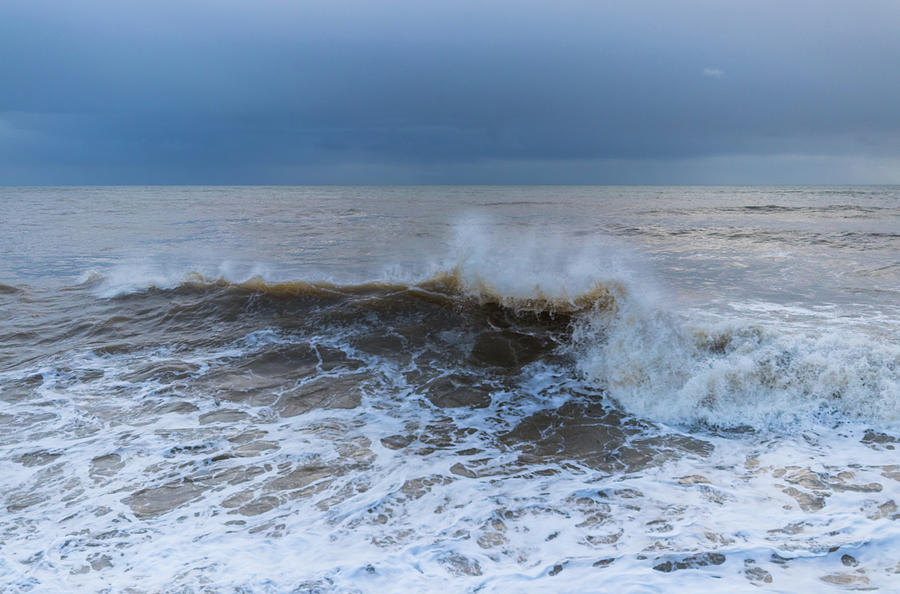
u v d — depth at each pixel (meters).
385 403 4.74
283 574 2.52
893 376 4.64
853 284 8.59
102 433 4.10
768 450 3.93
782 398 4.62
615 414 4.59
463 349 5.89
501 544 2.80
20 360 5.52
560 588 2.41
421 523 3.01
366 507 3.18
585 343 5.90
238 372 5.30
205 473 3.56
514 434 4.23
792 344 5.17
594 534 2.88
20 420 4.29
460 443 4.07
